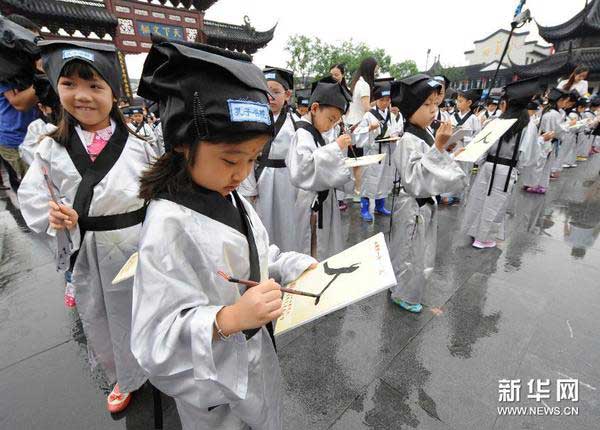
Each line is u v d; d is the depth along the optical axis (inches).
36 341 93.4
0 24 89.1
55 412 72.2
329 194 102.0
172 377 30.8
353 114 189.9
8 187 218.1
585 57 770.8
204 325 28.5
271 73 105.7
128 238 63.1
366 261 44.8
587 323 101.2
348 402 74.5
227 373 31.0
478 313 106.6
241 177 33.0
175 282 30.4
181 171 32.8
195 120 27.5
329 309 37.7
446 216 201.9
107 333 69.2
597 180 288.5
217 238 33.9
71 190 60.8
